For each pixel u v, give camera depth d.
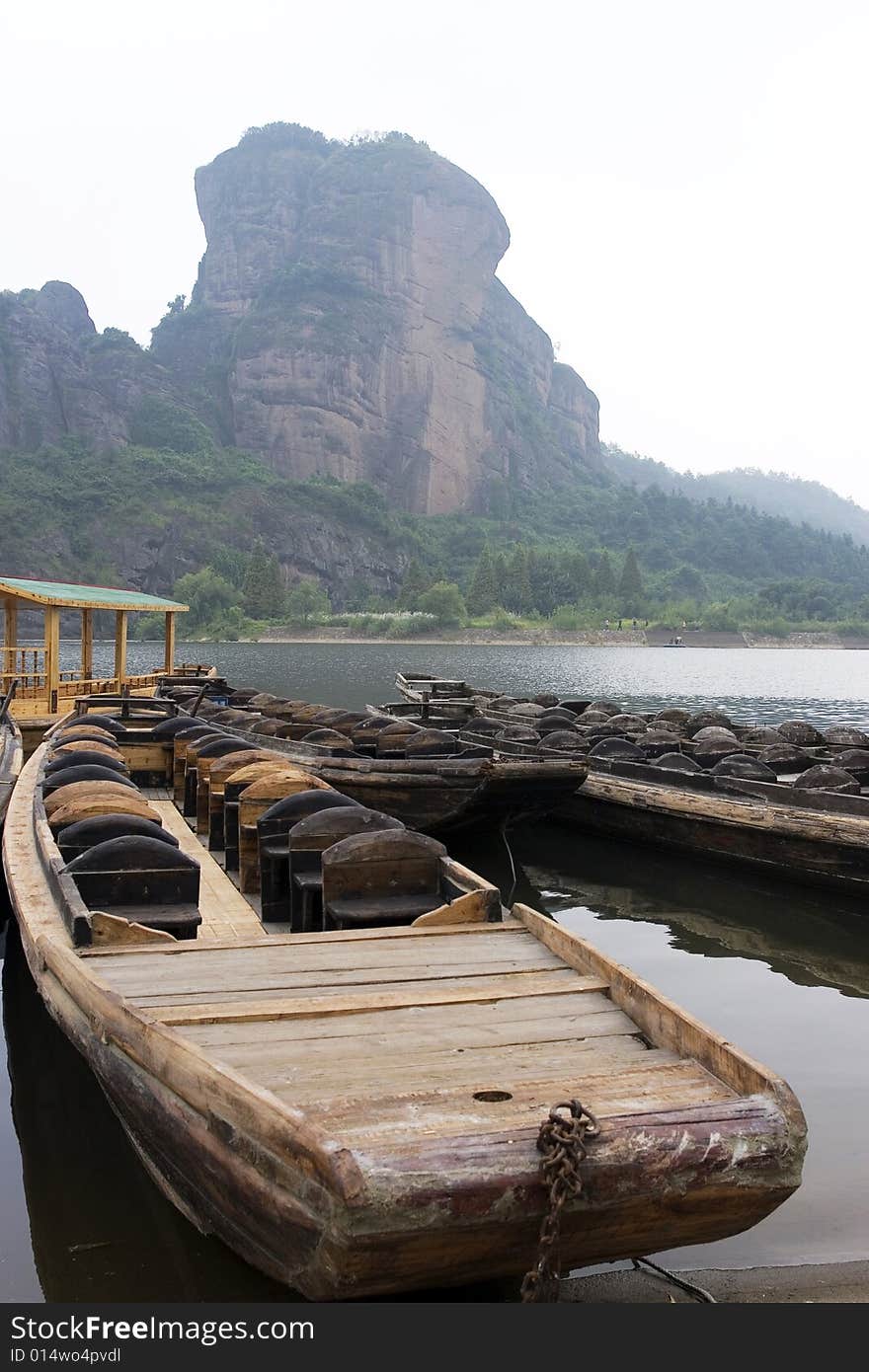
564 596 177.38
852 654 141.38
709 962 10.88
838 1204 6.12
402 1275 3.99
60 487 168.00
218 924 9.10
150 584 161.38
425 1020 5.61
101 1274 5.56
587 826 16.80
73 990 6.01
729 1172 4.13
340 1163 3.77
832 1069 8.03
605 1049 5.25
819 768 14.32
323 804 9.25
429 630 150.25
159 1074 4.91
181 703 24.11
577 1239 4.17
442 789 13.88
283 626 145.75
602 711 23.77
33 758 14.02
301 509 187.75
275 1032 5.41
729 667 100.81
